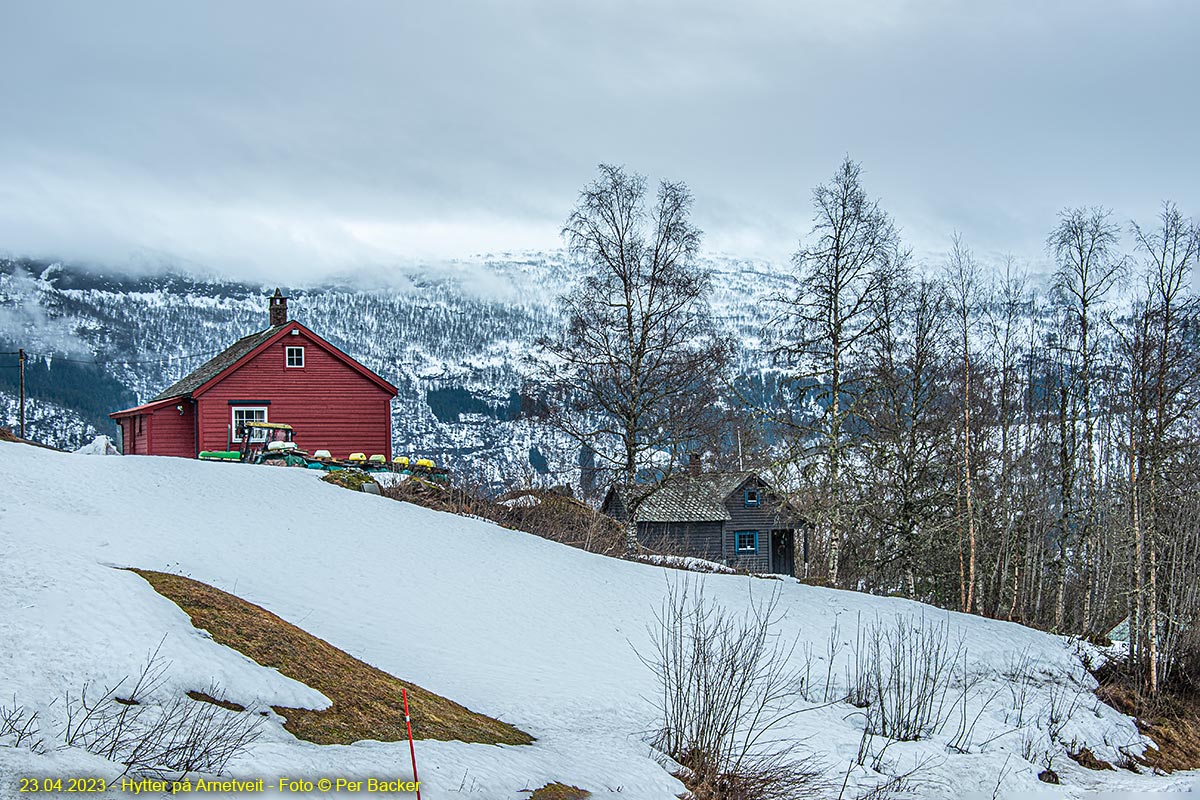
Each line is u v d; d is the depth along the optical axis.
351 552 22.56
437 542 24.73
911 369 35.44
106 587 12.72
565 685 16.55
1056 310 37.81
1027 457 41.03
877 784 14.51
